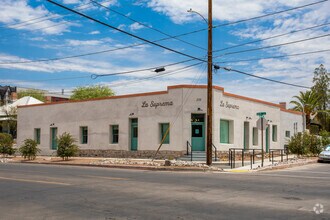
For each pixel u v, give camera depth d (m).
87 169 22.38
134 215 8.87
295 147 33.00
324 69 71.62
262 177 17.61
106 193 12.24
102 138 32.91
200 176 18.00
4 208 9.81
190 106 28.41
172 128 28.66
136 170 21.94
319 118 67.19
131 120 31.47
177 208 9.68
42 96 77.44
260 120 24.05
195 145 28.59
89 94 65.50
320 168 24.06
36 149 32.59
